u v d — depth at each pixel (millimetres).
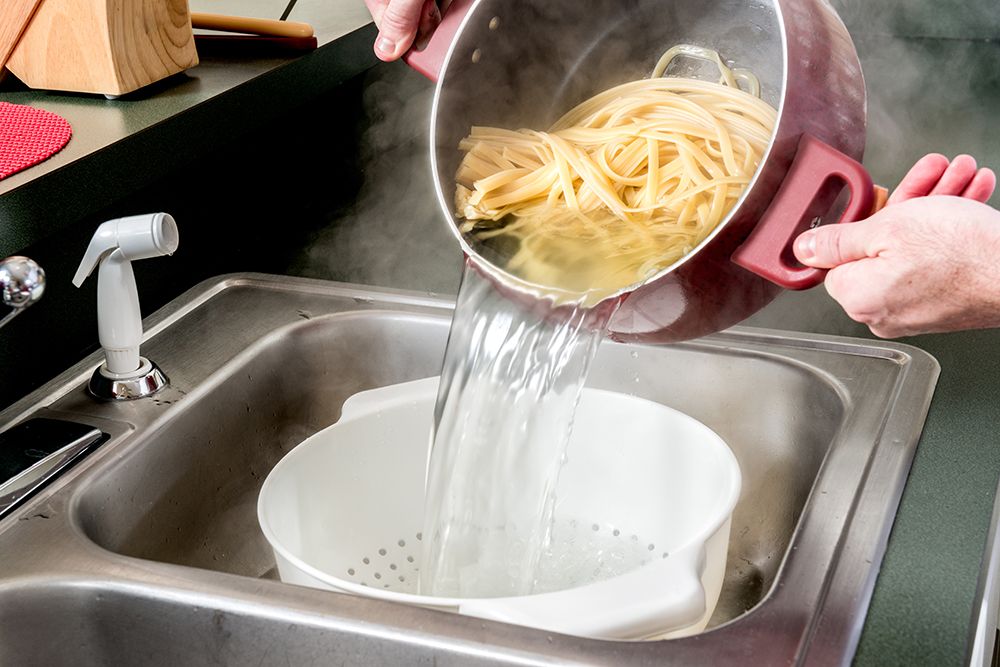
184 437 888
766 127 784
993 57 1748
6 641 676
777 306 1269
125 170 906
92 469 796
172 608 651
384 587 949
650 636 647
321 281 1123
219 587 651
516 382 807
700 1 825
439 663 600
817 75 653
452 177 812
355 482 929
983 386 917
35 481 771
